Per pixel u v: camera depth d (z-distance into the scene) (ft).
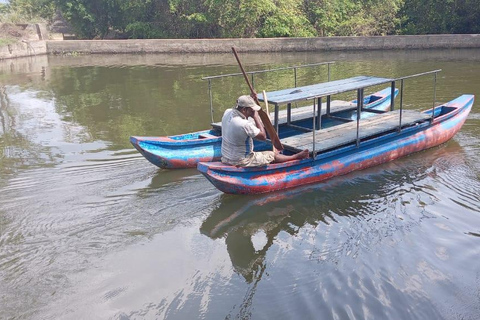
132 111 40.65
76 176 25.84
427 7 78.59
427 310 15.02
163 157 25.93
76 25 96.63
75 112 40.93
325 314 15.05
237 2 85.15
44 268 17.72
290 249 18.80
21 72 63.82
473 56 62.34
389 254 17.99
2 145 31.86
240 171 22.63
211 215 21.58
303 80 51.11
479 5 74.69
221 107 40.75
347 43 73.26
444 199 22.17
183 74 58.03
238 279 17.02
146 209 22.04
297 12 86.17
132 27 90.94
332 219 20.95
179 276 17.26
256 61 66.28
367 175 25.36
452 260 17.48
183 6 88.69
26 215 21.44
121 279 17.10
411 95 41.55
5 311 15.48
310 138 25.67
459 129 30.42
